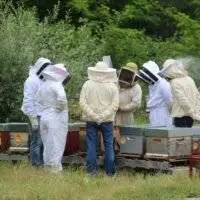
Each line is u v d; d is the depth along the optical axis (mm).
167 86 25828
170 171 23031
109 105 23391
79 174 23031
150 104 26047
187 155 23438
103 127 23359
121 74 24609
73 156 25172
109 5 57750
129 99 24812
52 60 34406
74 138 25219
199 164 22359
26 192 19672
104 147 23750
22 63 32938
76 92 34062
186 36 52000
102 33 47125
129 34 47531
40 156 24766
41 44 34844
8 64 32844
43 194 19406
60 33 36531
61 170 23703
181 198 19062
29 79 24734
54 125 23703
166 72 24625
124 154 24031
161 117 25906
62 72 23953
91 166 23391
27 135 25703
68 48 36719
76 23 53906
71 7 53500
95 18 53562
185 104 24297
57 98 23625
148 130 23531
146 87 40406
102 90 23375
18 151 25766
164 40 58219
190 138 23500
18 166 24391
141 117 39469
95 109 23328
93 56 37688
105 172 23453
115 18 53062
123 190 19969
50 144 23719
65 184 20781
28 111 24625
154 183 20734
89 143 23438
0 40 33219
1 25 34000
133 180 22000
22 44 33406
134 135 23812
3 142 25984
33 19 35156
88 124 23453
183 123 24500
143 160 23672
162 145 23266
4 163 25328
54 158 23734
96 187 20828
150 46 47938
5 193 19641
